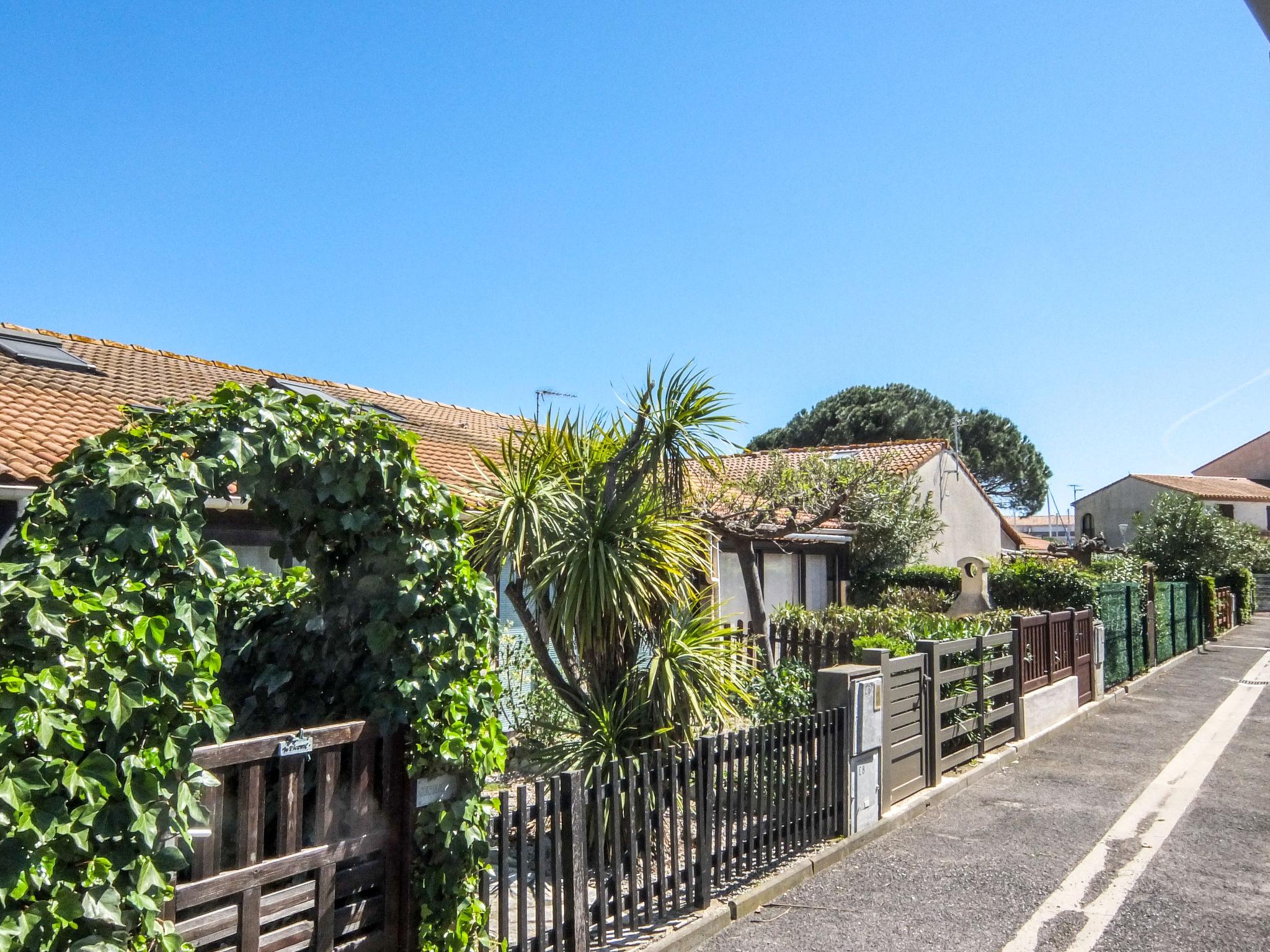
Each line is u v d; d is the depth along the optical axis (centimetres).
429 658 404
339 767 374
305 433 390
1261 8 276
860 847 679
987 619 1178
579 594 605
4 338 1159
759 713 821
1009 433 4725
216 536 879
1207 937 518
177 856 300
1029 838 703
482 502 676
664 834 626
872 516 1783
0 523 766
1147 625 1727
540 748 652
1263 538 3869
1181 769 934
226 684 475
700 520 752
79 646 286
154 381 1217
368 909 380
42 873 266
